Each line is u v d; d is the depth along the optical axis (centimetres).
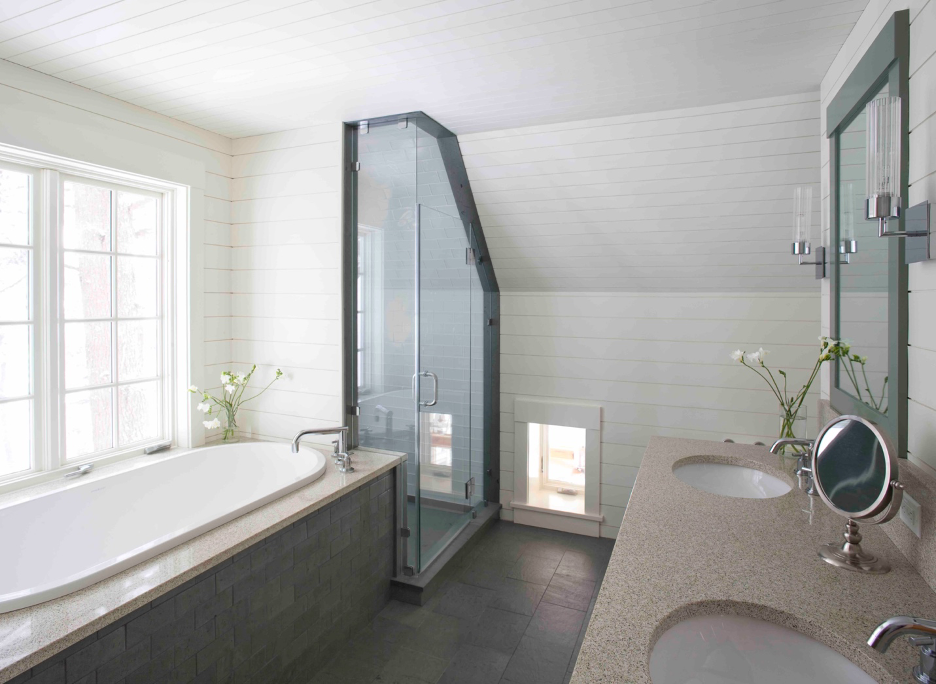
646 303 339
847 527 136
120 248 278
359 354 293
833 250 209
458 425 330
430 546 299
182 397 300
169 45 198
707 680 109
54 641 132
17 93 217
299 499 224
